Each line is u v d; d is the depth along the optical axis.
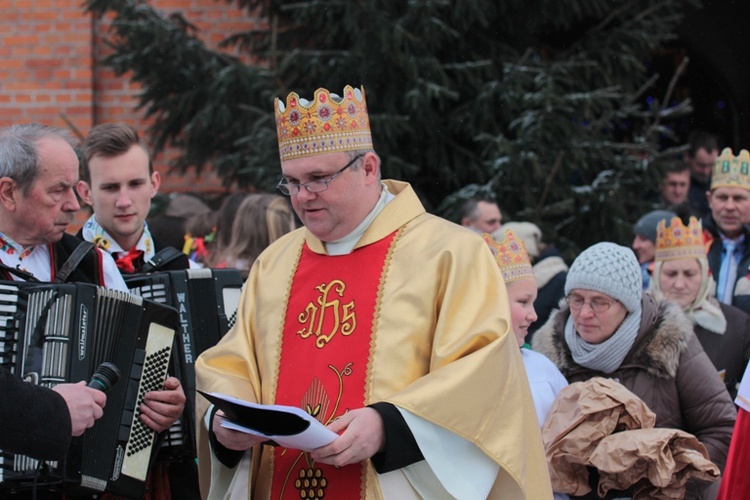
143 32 9.34
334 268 4.16
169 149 10.94
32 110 10.96
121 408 4.27
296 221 7.82
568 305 5.50
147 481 4.57
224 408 3.68
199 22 10.75
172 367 4.54
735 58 13.15
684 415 5.16
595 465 4.49
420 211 4.25
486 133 9.27
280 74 9.35
